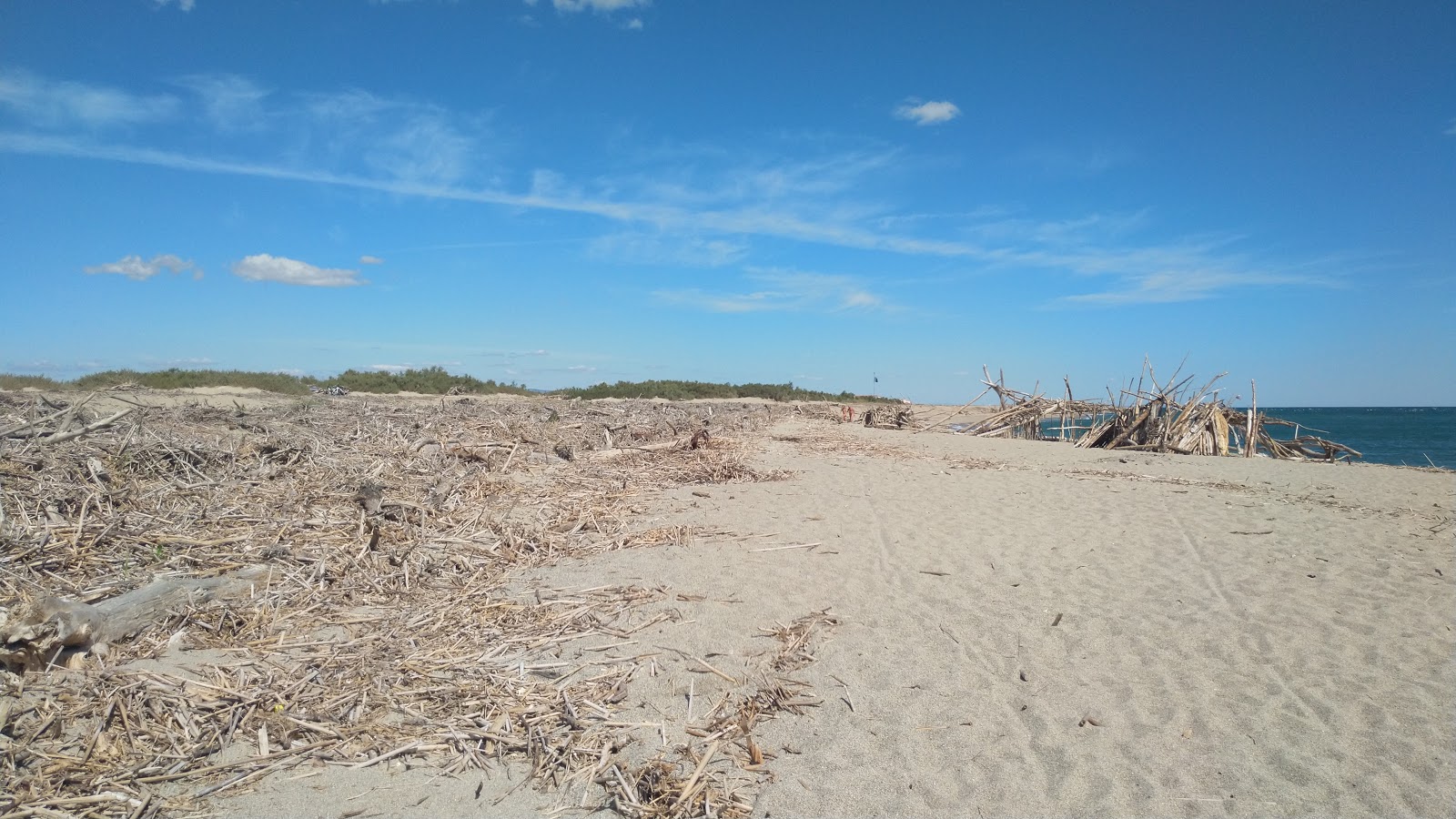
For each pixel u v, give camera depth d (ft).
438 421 39.34
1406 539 26.12
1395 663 15.47
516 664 14.69
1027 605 18.79
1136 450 60.90
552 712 13.07
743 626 17.01
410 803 10.62
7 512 17.57
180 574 16.76
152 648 14.08
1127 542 25.11
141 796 10.28
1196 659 15.69
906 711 13.44
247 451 25.94
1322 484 39.81
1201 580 21.02
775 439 56.95
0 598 14.23
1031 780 11.43
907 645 16.22
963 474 40.75
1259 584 20.63
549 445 38.58
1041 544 24.67
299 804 10.44
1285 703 13.82
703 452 42.96
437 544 21.36
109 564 16.61
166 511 20.03
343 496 23.52
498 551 21.59
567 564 21.18
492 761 11.76
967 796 11.04
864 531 26.05
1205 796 11.03
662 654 15.46
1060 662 15.48
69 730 11.46
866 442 59.36
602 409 64.23
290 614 16.19
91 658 13.41
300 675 13.71
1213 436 60.03
